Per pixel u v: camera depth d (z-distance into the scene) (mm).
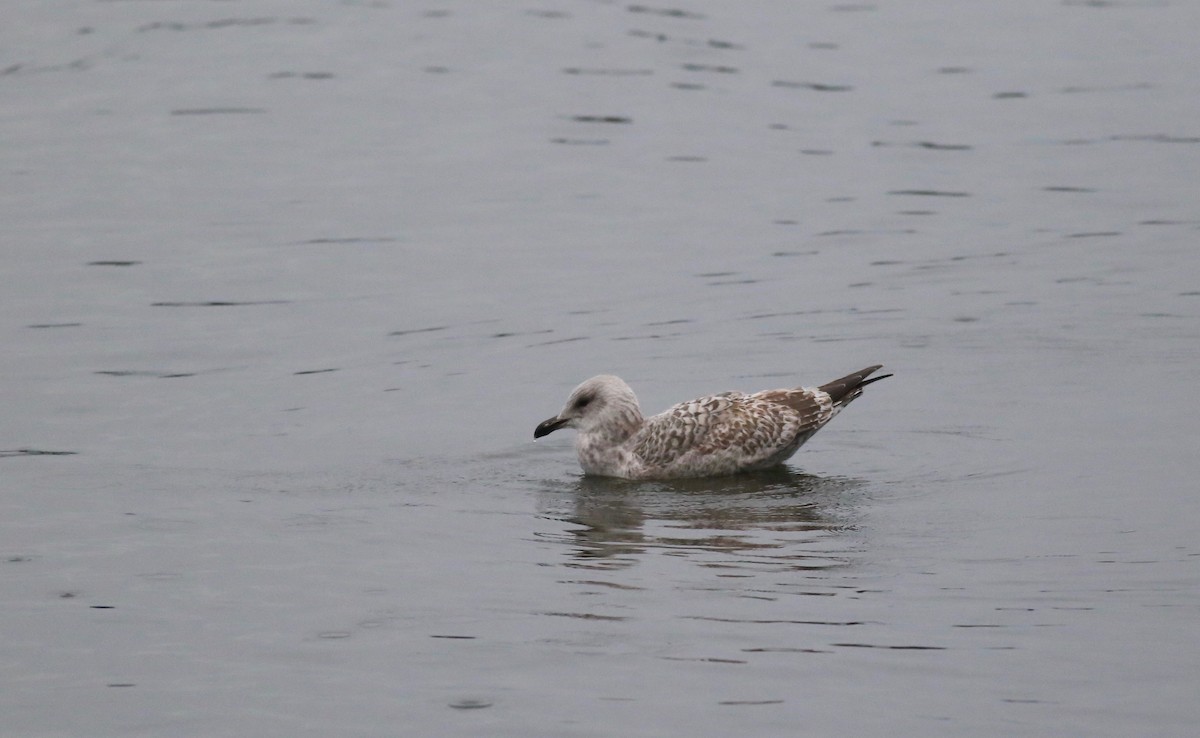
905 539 12266
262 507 13383
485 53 32188
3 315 19297
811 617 10727
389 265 21375
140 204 23891
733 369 17375
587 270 21188
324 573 11805
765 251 21844
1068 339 17766
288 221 23203
